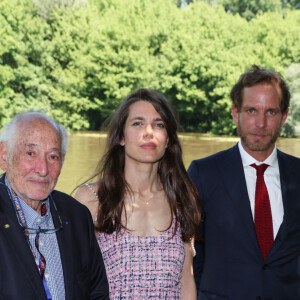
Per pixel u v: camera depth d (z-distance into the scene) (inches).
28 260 64.6
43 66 1211.9
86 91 1205.7
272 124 95.4
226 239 95.9
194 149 763.4
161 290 84.0
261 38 1223.5
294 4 1577.3
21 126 68.6
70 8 1312.7
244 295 93.4
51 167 68.9
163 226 88.7
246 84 97.0
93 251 76.0
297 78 1031.6
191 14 1278.3
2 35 1163.9
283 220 94.8
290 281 94.7
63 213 73.7
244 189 97.0
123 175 90.8
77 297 69.8
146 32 1225.4
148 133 86.9
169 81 1158.3
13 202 68.4
